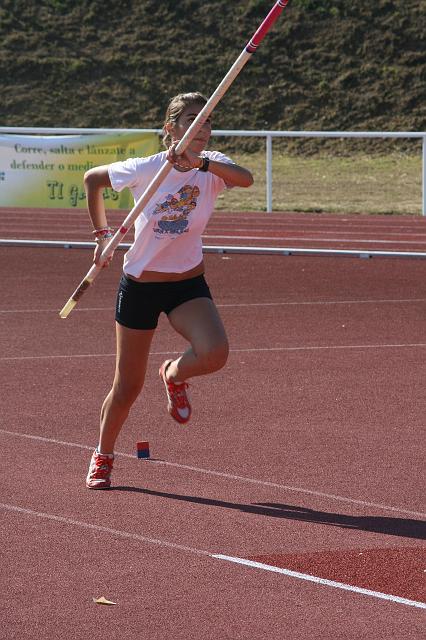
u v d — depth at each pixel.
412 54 92.31
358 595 11.12
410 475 15.48
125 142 53.84
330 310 30.23
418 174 74.44
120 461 16.11
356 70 91.31
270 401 19.86
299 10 96.50
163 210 13.54
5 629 10.23
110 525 13.26
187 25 96.56
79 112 89.25
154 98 90.38
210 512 13.82
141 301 14.05
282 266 39.03
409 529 13.28
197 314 13.93
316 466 15.88
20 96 90.44
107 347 24.81
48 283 34.84
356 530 13.21
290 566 11.94
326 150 82.69
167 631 10.21
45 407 19.25
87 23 97.56
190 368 13.94
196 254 14.02
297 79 91.00
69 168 54.84
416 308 30.64
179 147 12.81
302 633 10.19
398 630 10.27
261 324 28.03
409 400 19.97
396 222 53.94
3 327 27.34
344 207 61.62
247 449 16.77
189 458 16.28
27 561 12.02
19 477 15.22
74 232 49.28
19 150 54.88
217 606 10.80
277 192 68.12
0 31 96.50
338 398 20.12
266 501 14.31
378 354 24.27
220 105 89.06
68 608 10.74
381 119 86.75
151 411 19.05
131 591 11.18
